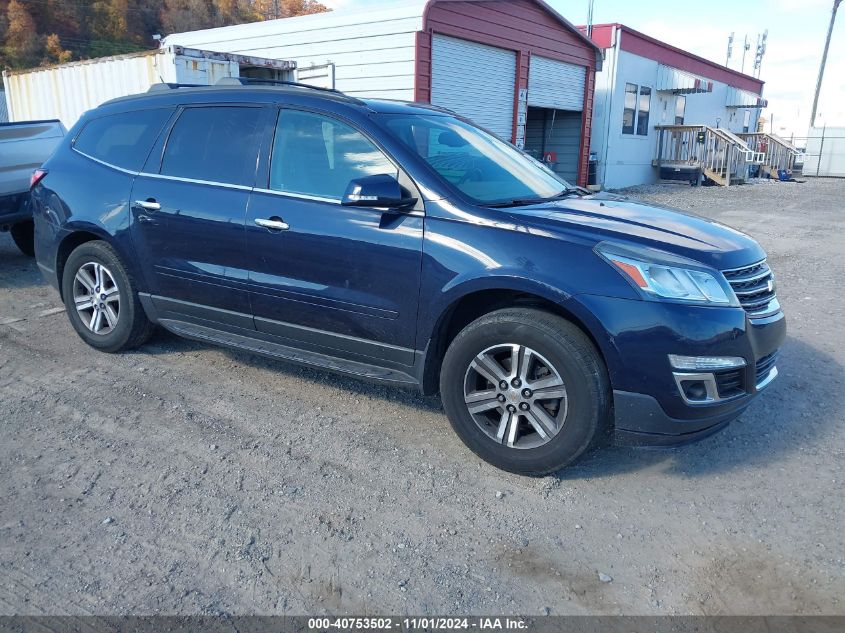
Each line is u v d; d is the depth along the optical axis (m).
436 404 4.39
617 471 3.60
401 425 4.08
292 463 3.62
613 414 3.36
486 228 3.43
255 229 4.03
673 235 3.45
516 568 2.82
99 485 3.37
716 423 3.30
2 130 7.91
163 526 3.05
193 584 2.69
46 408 4.21
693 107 27.67
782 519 3.18
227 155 4.29
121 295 4.86
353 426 4.05
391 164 3.73
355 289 3.75
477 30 13.81
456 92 13.86
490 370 3.46
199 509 3.18
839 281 7.93
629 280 3.15
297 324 4.04
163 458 3.64
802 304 6.87
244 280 4.14
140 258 4.62
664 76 23.66
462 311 3.72
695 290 3.18
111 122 4.94
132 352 5.18
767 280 3.58
